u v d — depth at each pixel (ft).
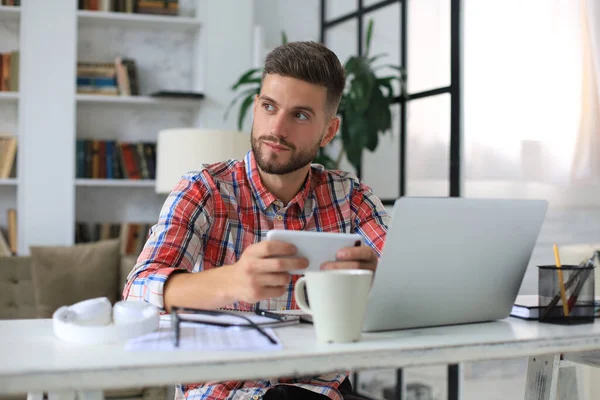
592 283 3.77
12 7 12.48
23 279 10.77
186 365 2.61
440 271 3.44
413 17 11.56
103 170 12.96
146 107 13.93
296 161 4.38
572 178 8.63
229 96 13.46
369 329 3.34
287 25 14.52
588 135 8.45
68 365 2.56
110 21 13.25
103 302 3.29
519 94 9.45
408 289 3.37
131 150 13.15
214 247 4.58
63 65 12.66
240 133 10.85
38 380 2.47
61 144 12.65
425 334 3.32
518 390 8.84
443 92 10.80
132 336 3.08
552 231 8.95
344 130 11.41
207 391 4.02
